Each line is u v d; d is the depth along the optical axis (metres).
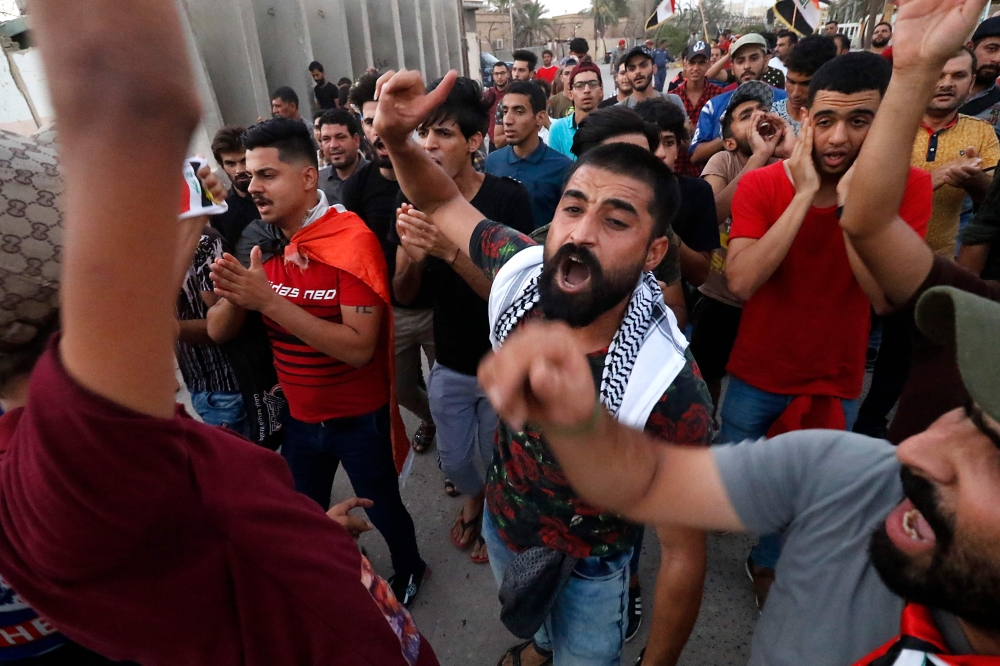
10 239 0.54
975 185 2.65
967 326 0.56
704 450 0.91
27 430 0.46
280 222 1.90
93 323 0.41
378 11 15.01
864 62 1.68
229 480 0.71
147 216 0.39
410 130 1.52
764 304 2.01
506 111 3.20
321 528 0.82
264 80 10.09
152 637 0.66
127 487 0.48
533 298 1.43
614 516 1.32
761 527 0.87
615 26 45.75
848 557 0.77
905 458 0.62
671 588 1.28
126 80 0.36
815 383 2.01
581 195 1.25
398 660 0.83
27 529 0.50
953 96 2.88
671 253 2.00
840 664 0.76
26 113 4.49
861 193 1.15
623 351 1.22
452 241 1.81
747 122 3.00
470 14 26.38
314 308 1.91
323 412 2.02
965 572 0.57
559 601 1.49
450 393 2.34
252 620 0.72
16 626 0.71
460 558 2.57
